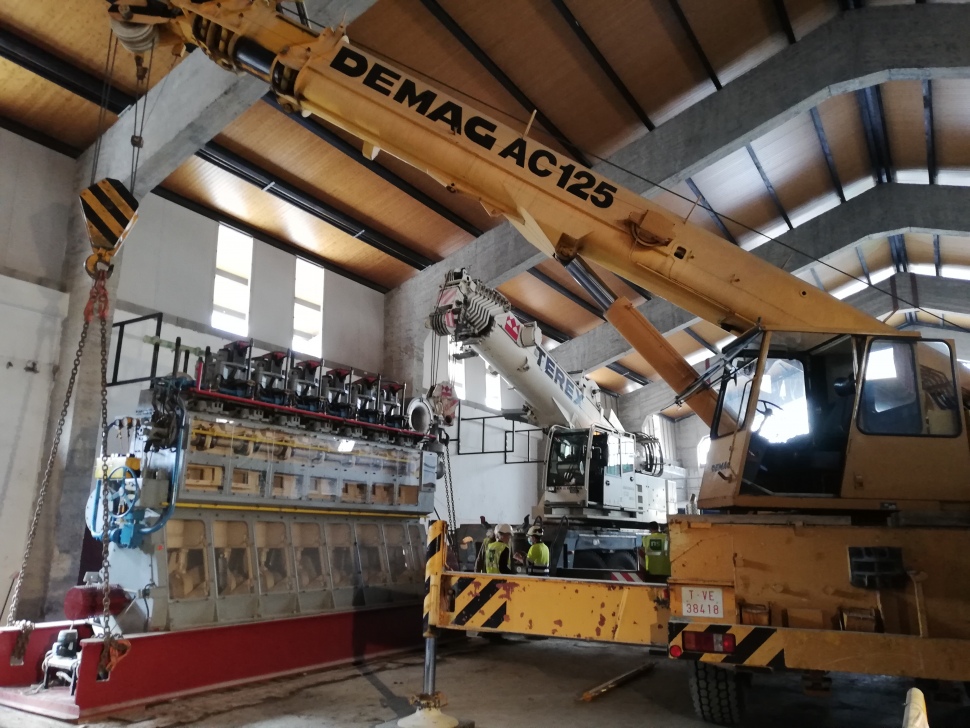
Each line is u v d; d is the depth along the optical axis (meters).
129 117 9.41
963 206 14.92
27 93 9.09
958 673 3.92
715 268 5.39
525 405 11.16
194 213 11.28
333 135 10.58
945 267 20.28
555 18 9.66
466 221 13.34
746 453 4.84
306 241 12.92
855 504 4.57
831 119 13.02
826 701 6.49
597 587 4.80
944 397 4.71
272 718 5.45
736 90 11.37
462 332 9.12
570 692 6.62
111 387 9.40
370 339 14.37
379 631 8.12
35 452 8.95
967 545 4.18
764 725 5.55
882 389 4.77
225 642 6.43
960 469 4.56
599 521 11.27
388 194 12.14
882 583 4.21
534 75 10.52
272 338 12.25
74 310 9.37
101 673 5.23
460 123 5.56
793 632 4.21
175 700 5.87
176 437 6.58
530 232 5.85
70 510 8.66
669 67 11.09
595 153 12.48
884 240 18.61
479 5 9.16
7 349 8.83
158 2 5.38
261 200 11.60
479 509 16.52
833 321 5.22
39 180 9.66
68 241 9.85
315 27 7.60
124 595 6.27
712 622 4.41
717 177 13.78
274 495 7.48
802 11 10.73
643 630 4.64
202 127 8.54
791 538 4.43
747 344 5.23
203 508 6.81
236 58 5.61
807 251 16.02
